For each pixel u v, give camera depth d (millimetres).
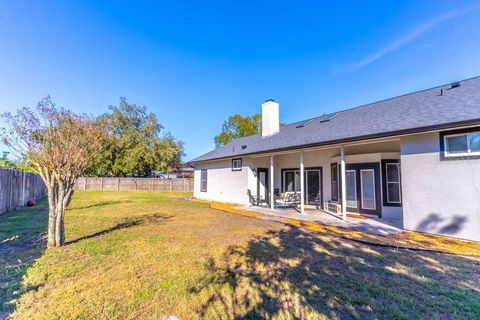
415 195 6938
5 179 10039
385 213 9414
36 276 3812
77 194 22125
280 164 14961
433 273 4004
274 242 5988
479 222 5738
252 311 2893
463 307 2957
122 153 31812
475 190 5824
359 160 10320
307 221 8773
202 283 3646
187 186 29656
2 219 8734
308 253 5113
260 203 14062
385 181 9531
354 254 5020
